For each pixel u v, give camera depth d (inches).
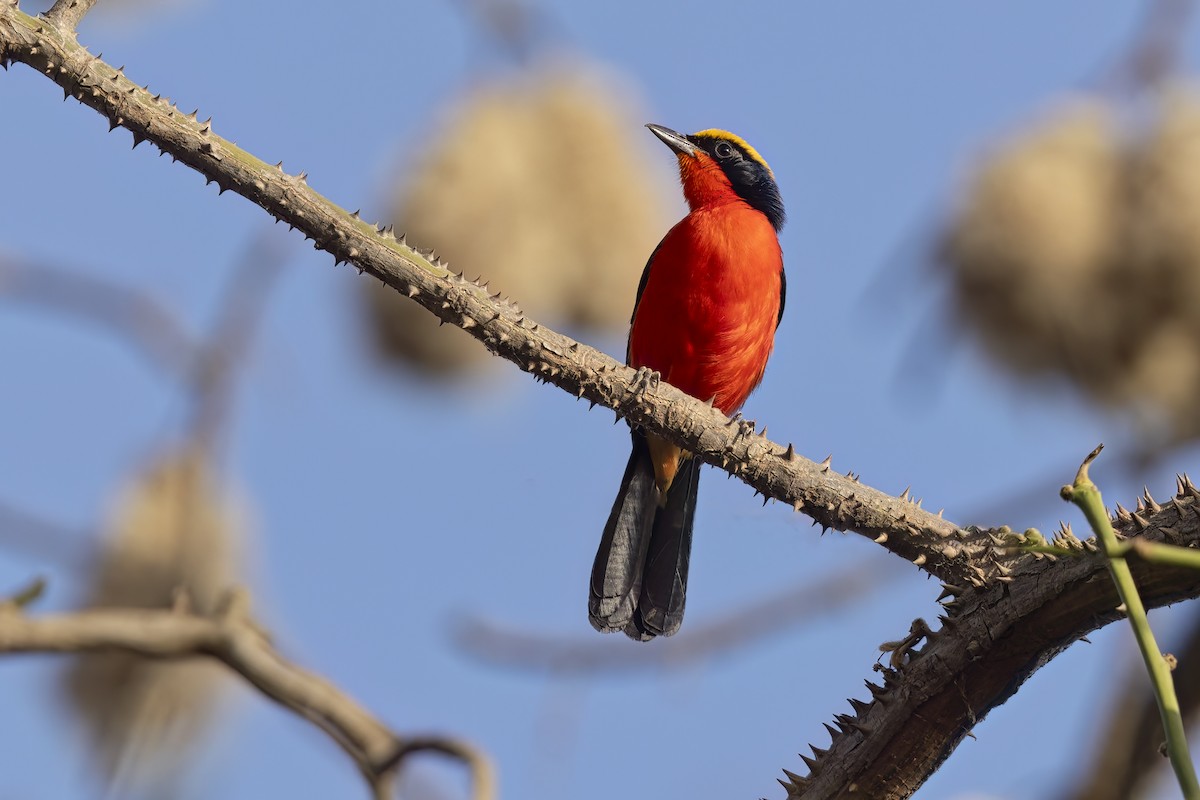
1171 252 406.9
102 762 340.8
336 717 144.0
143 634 144.2
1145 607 229.6
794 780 238.8
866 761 235.9
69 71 258.4
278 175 271.7
